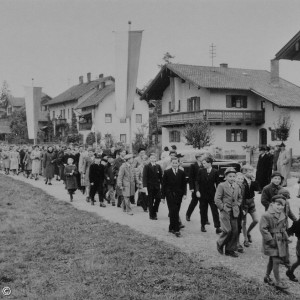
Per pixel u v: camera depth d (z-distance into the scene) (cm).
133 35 1972
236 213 907
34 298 659
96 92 6700
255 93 4241
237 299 658
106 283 726
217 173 1137
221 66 5000
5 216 1338
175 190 1114
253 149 4072
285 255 718
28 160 2753
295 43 2134
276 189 942
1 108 12106
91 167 1590
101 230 1139
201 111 4138
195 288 704
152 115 7044
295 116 4206
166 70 4688
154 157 1336
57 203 1630
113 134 6181
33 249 938
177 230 1112
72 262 848
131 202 1636
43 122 8212
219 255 922
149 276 762
